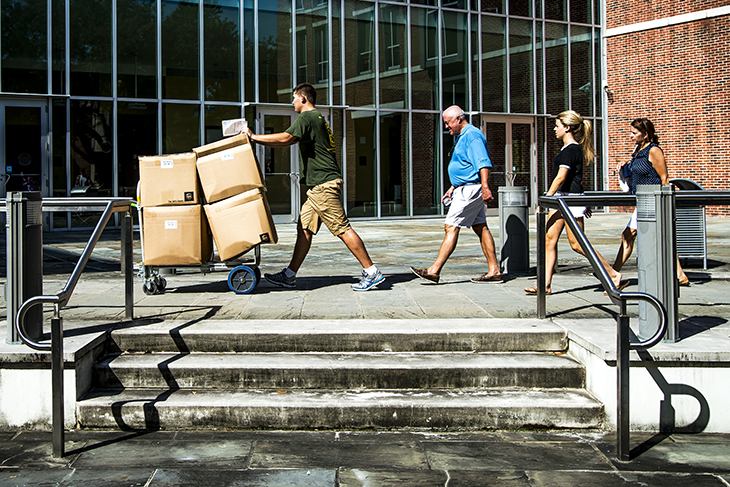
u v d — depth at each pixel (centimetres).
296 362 434
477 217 672
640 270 420
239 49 1725
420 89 1928
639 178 621
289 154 1786
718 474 334
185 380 427
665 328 347
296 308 537
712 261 856
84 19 1558
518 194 738
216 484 320
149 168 587
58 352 355
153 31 1630
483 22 2000
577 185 612
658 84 2072
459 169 639
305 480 325
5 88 1504
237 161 586
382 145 1888
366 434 389
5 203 420
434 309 532
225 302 564
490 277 677
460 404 396
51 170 1546
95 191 1587
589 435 388
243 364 429
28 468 341
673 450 366
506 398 407
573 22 2144
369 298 582
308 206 616
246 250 591
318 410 395
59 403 355
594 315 503
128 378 428
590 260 376
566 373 425
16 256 411
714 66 1953
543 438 383
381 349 456
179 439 381
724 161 1956
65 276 751
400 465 343
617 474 333
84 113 1570
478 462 348
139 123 1628
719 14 1925
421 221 1844
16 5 1502
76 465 345
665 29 2041
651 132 621
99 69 1579
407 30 1905
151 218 589
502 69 2036
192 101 1678
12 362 398
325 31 1814
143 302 567
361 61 1856
